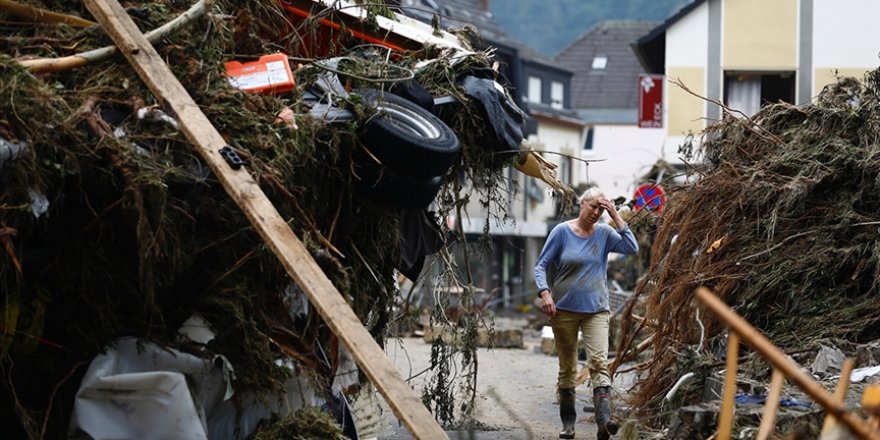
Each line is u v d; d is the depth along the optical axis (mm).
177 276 5891
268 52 7539
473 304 8594
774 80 33500
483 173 8203
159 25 6711
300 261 5520
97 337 5840
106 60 6266
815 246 8836
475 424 9461
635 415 8578
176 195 5809
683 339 9242
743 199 9211
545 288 9102
